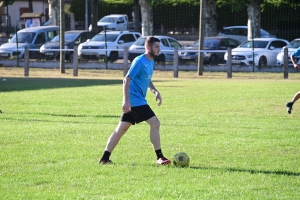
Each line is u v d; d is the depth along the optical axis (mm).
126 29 139875
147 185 18266
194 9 135125
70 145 25344
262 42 84312
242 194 17266
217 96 47156
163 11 137625
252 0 94125
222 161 22203
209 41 88250
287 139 27047
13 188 17875
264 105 40875
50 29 99750
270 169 20750
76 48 75938
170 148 24797
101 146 25203
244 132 29141
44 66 90188
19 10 172750
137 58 21078
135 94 21203
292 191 17703
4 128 30094
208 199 16656
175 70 72938
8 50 94312
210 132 29172
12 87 56438
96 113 36656
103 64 87250
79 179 19047
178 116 35281
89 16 151875
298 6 120562
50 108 39219
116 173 19953
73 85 58875
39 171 20172
